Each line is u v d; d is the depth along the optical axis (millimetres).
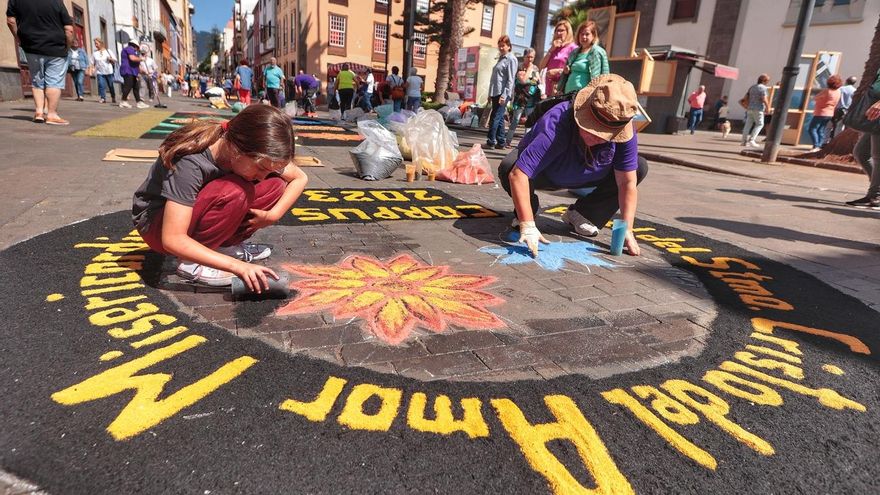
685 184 6715
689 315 2373
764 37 20625
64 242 2703
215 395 1529
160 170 2027
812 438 1519
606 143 3080
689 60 17297
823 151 9484
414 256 2949
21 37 7141
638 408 1612
